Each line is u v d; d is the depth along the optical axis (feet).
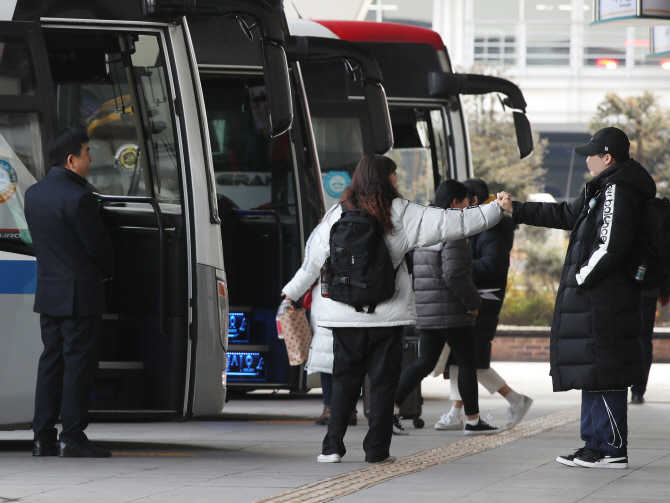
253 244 128.36
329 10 220.84
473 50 536.83
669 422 118.21
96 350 85.66
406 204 82.23
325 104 140.77
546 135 579.07
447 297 104.17
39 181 85.40
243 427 114.83
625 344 81.15
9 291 85.15
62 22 88.53
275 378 126.21
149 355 93.30
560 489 71.97
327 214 84.89
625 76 542.57
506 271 114.01
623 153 82.33
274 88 93.56
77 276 83.82
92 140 98.27
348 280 80.69
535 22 538.88
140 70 94.73
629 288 81.35
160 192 94.32
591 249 81.35
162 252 91.50
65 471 79.00
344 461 85.56
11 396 85.40
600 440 82.89
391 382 83.66
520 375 198.90
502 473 79.56
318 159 133.80
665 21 171.12
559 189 585.22
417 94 152.05
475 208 83.10
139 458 86.94
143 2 90.84
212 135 130.41
